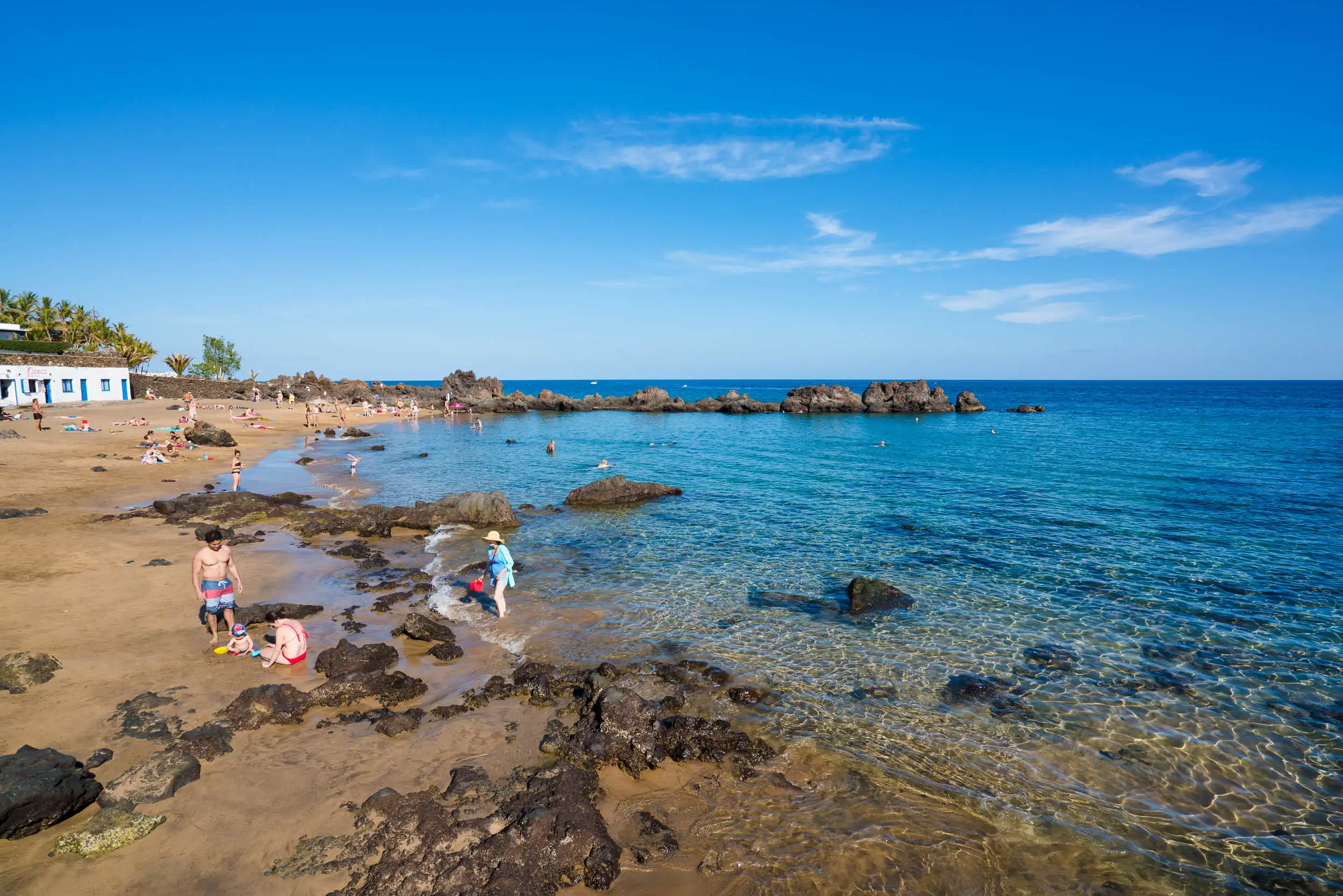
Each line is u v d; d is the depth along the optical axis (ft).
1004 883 22.75
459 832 23.03
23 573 49.21
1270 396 504.02
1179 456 135.64
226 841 22.30
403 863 21.40
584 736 29.76
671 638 43.98
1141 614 48.39
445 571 58.95
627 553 65.36
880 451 153.17
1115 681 38.14
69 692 31.81
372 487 103.71
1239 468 118.11
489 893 20.33
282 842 22.35
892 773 29.07
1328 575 56.90
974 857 23.89
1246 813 26.89
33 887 19.62
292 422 219.00
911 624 46.78
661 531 74.95
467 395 382.63
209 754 27.50
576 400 368.48
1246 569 58.80
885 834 25.03
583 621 46.80
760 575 57.98
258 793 25.13
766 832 24.89
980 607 50.08
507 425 254.68
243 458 128.16
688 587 54.54
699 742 30.48
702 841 24.25
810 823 25.48
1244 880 23.25
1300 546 65.98
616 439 192.85
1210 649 42.50
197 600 45.62
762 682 37.86
